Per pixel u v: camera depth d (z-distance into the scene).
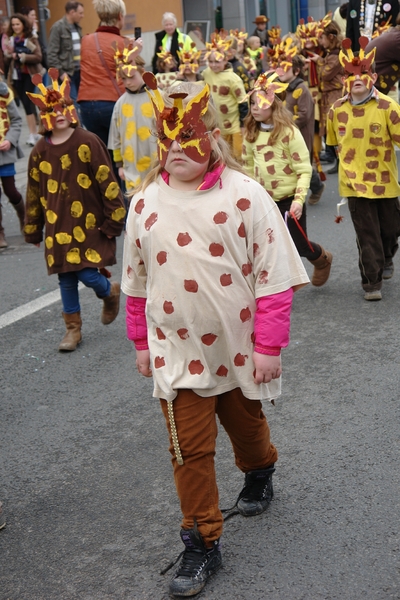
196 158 2.75
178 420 2.89
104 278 5.67
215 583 2.96
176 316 2.83
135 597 2.95
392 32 8.02
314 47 10.34
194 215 2.78
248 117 5.85
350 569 2.98
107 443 4.20
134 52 7.39
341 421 4.17
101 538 3.34
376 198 5.93
